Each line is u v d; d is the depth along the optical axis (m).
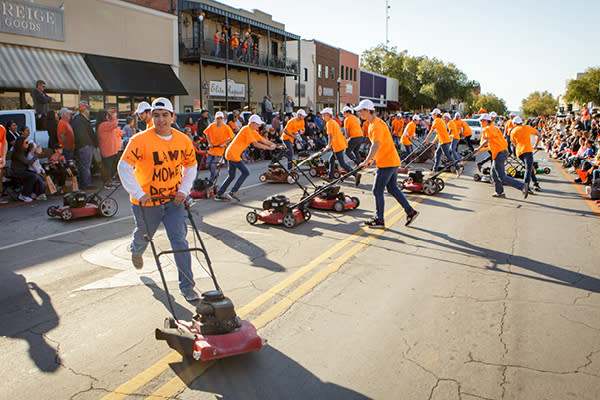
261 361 3.74
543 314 4.62
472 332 4.23
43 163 11.24
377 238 7.31
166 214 4.86
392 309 4.70
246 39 29.72
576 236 7.57
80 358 3.77
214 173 11.19
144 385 3.39
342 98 51.34
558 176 15.47
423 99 72.06
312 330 4.25
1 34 17.25
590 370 3.62
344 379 3.50
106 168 11.95
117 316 4.53
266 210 8.19
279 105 37.72
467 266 6.04
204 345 3.47
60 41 19.38
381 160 7.62
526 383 3.45
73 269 5.85
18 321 4.42
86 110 11.48
